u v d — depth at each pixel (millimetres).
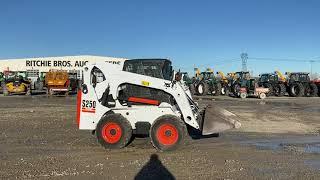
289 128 14891
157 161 9070
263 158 9500
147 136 12125
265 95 35875
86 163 8844
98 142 10609
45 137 12328
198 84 39469
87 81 10797
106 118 10422
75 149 10469
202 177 7703
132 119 10562
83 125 10805
